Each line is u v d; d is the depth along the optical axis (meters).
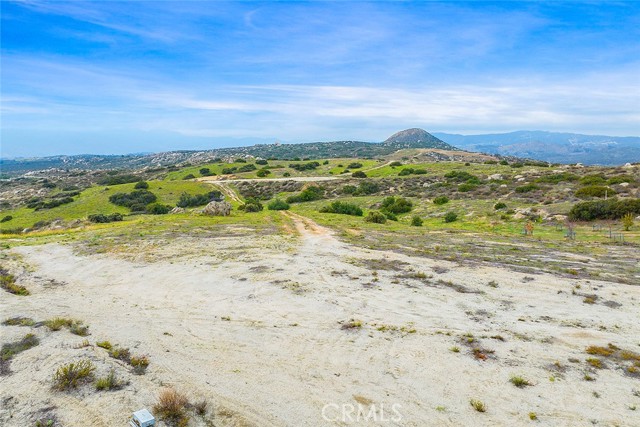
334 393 8.90
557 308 13.86
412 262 20.67
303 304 14.46
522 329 12.08
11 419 7.83
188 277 18.44
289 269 19.19
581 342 11.15
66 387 8.89
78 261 22.38
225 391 8.99
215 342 11.55
